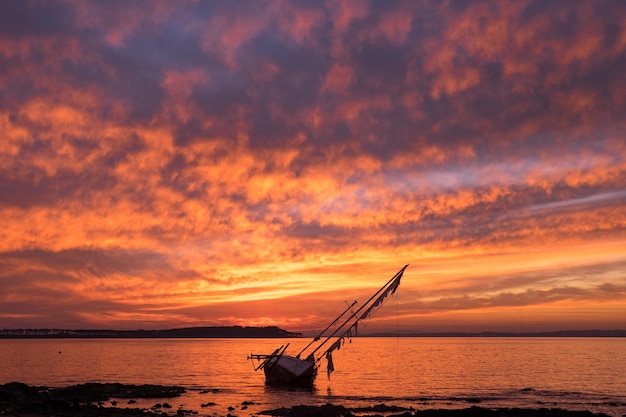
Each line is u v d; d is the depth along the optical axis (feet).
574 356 565.12
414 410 155.22
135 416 132.57
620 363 433.89
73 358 516.32
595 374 320.91
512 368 371.76
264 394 201.26
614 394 212.23
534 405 178.19
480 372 332.80
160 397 187.83
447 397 197.98
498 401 188.24
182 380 271.49
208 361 469.16
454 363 432.66
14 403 148.87
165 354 628.28
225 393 203.51
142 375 306.35
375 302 201.57
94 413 133.69
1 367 375.86
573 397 201.46
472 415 134.10
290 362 230.27
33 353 635.25
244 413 147.23
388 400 186.70
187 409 155.63
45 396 170.60
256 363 435.94
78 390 187.52
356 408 157.48
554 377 298.56
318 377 288.51
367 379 278.26
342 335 202.69
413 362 447.01
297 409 150.20
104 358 520.42
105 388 202.69
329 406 156.97
